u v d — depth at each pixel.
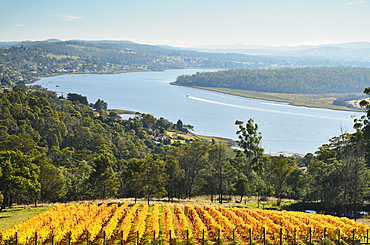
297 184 94.50
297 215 52.88
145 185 73.56
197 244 41.44
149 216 56.34
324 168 79.75
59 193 84.50
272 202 87.88
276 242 42.91
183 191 88.06
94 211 54.75
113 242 41.91
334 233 42.09
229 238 43.91
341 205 73.31
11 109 154.62
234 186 89.19
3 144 97.19
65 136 162.12
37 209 64.12
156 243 41.66
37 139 143.25
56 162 119.88
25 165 68.50
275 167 93.19
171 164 84.56
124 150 162.50
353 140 95.50
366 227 44.38
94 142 159.62
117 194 92.12
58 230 40.09
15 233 37.75
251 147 109.75
